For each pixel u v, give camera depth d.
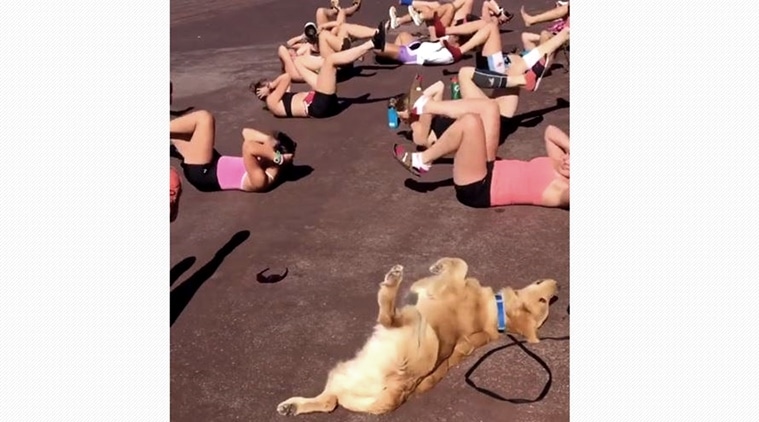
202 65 9.08
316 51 9.08
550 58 5.96
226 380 3.60
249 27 10.91
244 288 4.31
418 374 3.42
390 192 5.39
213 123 5.58
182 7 12.27
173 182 4.72
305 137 6.62
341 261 4.52
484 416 3.26
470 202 5.02
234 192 5.62
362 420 3.34
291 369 3.63
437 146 5.02
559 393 3.34
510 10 10.84
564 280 4.07
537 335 3.69
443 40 8.72
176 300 4.23
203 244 4.84
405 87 7.95
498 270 4.23
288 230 4.95
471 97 6.07
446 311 3.59
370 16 11.21
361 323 3.91
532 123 6.46
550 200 4.89
